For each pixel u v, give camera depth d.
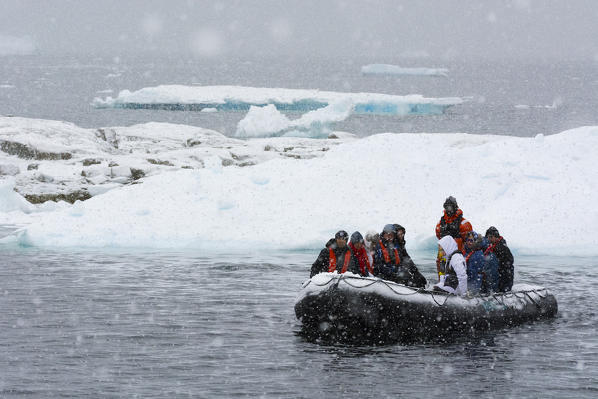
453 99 198.62
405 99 192.88
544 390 20.59
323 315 25.38
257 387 20.58
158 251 42.25
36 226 45.66
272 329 26.62
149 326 26.77
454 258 26.56
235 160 76.12
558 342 25.36
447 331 25.78
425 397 20.03
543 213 44.19
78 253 41.59
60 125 91.50
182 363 22.61
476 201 45.81
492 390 20.59
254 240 43.06
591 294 32.50
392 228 26.86
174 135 96.88
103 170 67.19
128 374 21.55
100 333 25.81
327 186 47.22
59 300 30.64
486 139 84.31
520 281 34.84
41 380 20.94
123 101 197.75
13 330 26.08
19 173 68.88
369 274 26.59
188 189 48.38
